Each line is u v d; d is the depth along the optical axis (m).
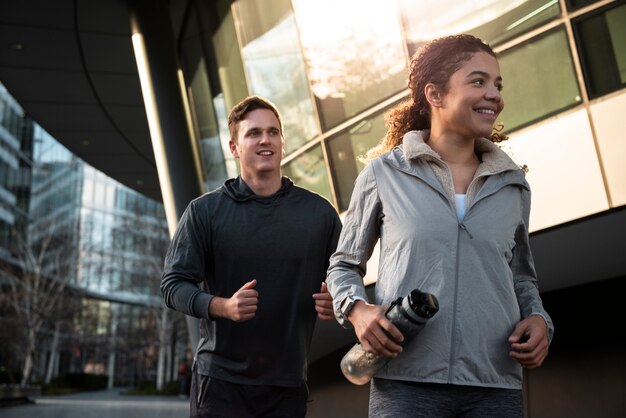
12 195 74.50
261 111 3.92
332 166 8.41
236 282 3.78
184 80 13.43
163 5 12.00
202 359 3.81
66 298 52.38
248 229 3.79
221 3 10.73
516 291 2.69
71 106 16.47
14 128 78.38
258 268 3.77
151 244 54.97
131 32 12.64
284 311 3.76
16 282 48.00
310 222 3.85
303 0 8.57
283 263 3.78
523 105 6.21
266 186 3.89
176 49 12.30
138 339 62.47
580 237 5.83
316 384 9.04
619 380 5.85
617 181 5.59
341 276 2.65
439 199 2.50
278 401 3.75
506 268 2.51
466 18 6.68
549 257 6.01
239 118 3.94
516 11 6.25
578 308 6.14
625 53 5.53
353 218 2.70
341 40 8.04
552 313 6.32
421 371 2.40
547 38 6.03
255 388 3.71
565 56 5.90
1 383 44.47
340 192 8.34
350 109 8.01
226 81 11.08
